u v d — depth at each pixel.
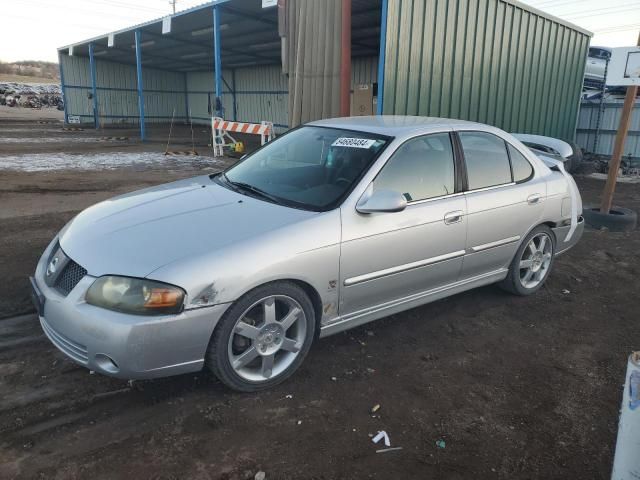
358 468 2.49
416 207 3.59
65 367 3.25
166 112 35.59
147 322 2.58
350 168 3.53
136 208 3.37
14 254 5.30
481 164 4.16
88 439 2.61
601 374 3.48
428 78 9.22
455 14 9.37
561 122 13.77
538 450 2.69
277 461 2.51
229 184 3.84
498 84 10.94
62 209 7.58
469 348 3.78
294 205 3.33
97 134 24.09
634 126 14.48
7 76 72.25
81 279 2.75
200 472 2.41
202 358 2.79
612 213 7.79
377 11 13.44
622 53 6.95
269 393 3.08
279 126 29.16
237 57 27.22
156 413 2.84
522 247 4.51
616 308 4.65
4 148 16.19
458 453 2.64
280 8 10.48
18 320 3.87
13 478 2.32
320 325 3.29
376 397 3.09
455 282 4.08
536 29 11.56
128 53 28.28
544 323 4.27
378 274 3.43
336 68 9.55
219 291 2.71
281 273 2.92
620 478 1.92
